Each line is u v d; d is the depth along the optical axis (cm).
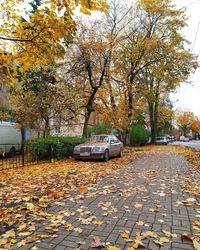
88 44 1716
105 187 668
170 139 6706
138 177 830
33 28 534
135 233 369
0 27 579
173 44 2373
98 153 1291
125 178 808
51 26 512
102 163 1248
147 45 2234
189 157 1594
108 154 1369
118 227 391
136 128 3588
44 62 628
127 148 2539
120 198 562
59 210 473
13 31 575
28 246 327
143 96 2844
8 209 472
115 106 2259
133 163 1266
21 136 1864
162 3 2223
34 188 653
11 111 1591
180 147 3127
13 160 1395
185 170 1003
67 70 1759
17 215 438
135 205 505
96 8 489
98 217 436
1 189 638
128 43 2297
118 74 2269
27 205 491
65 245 331
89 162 1287
